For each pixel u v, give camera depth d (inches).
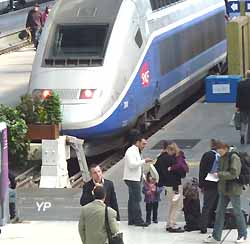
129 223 1854.1
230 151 1674.5
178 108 3368.6
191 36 3267.7
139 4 2768.2
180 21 3134.8
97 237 1374.3
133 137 1838.1
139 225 1843.0
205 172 1745.8
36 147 2433.6
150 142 2691.9
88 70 2564.0
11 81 3740.2
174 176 1798.7
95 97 2519.7
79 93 2529.5
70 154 2475.4
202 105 3201.3
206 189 1753.2
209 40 3528.5
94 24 2650.1
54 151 2335.1
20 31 4911.4
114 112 2549.2
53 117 2464.3
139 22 2741.1
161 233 1786.4
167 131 2827.3
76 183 2420.0
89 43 2628.0
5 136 1910.7
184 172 1804.9
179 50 3110.2
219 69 3774.6
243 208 1924.2
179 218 1909.4
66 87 2544.3
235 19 3368.6
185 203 1792.6
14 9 6008.9
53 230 1857.8
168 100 3026.6
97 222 1373.0
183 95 3262.8
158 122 3090.6
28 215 2007.9
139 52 2714.1
